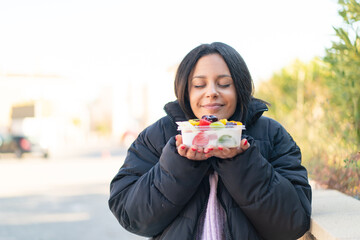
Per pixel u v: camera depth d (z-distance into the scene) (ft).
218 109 6.24
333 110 11.20
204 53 6.31
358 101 9.65
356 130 9.67
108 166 45.21
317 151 12.17
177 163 5.61
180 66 6.41
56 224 19.98
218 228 5.83
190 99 6.38
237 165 5.57
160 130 6.57
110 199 6.23
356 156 8.77
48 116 98.02
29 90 92.38
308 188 6.16
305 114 13.97
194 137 5.46
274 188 5.66
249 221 5.91
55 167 44.93
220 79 6.22
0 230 18.98
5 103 92.27
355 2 8.73
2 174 39.42
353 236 4.93
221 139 5.42
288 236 5.86
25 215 21.98
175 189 5.63
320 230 5.46
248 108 6.51
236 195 5.69
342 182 9.04
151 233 6.14
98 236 17.84
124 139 92.73
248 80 6.37
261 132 6.55
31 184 32.50
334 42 9.61
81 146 89.25
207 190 6.05
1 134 56.59
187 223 5.86
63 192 28.68
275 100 22.40
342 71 9.59
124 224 6.17
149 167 6.38
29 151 55.57
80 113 118.32
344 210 6.39
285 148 6.48
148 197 5.80
